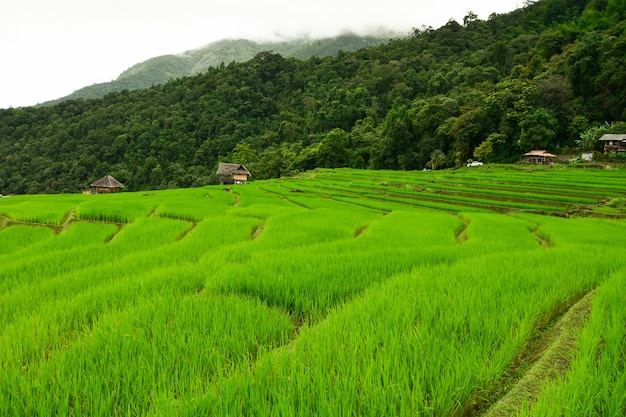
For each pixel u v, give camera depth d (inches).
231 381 117.3
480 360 132.8
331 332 159.3
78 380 124.6
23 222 700.0
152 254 396.5
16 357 147.1
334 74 5782.5
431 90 4261.8
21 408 116.2
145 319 179.3
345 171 2714.1
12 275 331.9
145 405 111.8
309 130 4525.1
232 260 360.5
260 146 4168.3
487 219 744.3
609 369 129.3
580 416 104.7
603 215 867.4
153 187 3334.2
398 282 247.3
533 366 145.7
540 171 1833.2
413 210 984.3
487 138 2417.6
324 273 279.1
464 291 218.8
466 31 5782.5
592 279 261.9
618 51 2246.6
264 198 1302.9
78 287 278.8
